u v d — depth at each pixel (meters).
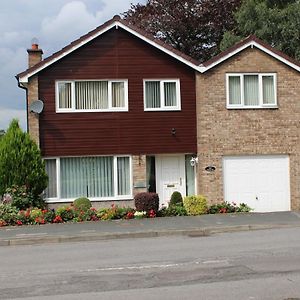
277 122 21.39
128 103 20.92
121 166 21.03
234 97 21.20
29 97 20.34
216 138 21.06
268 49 21.23
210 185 20.97
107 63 20.88
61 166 20.77
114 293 8.20
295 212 19.91
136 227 16.34
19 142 19.45
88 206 19.38
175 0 36.25
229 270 9.66
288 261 10.42
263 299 7.55
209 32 36.81
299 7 30.45
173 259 11.08
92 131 20.77
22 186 19.22
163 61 21.20
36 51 22.97
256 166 21.30
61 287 8.77
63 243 14.68
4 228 16.95
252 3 31.55
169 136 21.14
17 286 8.98
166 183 21.50
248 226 16.33
